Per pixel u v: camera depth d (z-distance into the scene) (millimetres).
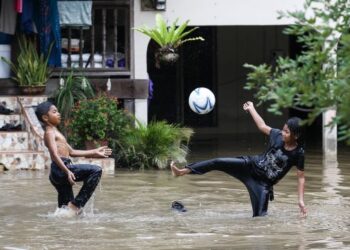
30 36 35312
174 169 21938
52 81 35031
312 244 18250
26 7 33906
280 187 27234
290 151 21375
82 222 21141
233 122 46219
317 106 8883
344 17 9602
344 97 8688
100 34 36750
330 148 35781
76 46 35531
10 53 35344
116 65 35438
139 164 32125
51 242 18641
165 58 34156
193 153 37219
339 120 8867
